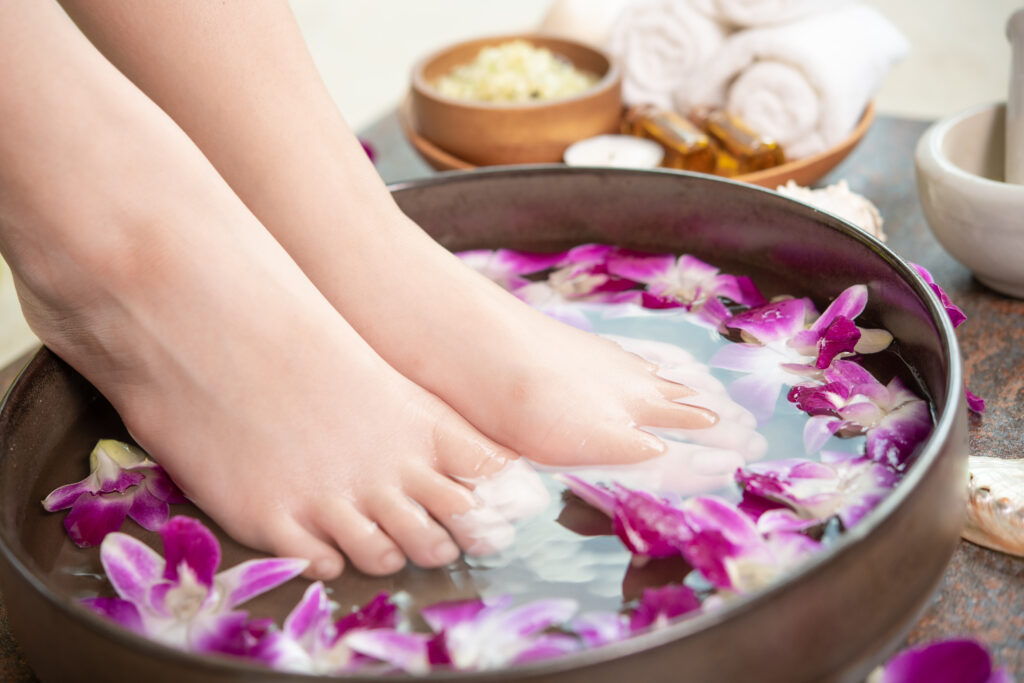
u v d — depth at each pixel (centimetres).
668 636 42
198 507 67
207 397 65
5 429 62
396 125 152
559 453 70
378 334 77
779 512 60
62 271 61
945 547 52
